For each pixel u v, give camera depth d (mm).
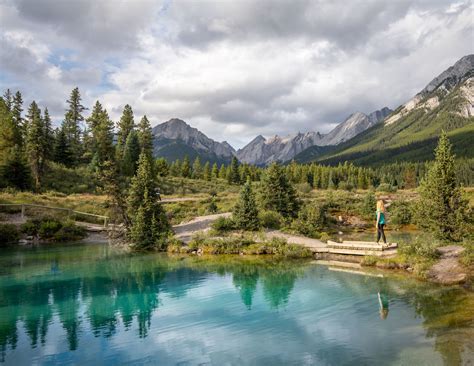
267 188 34281
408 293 13164
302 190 78062
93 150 69688
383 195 65562
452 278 14305
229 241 24297
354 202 48812
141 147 70125
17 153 47312
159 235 26594
